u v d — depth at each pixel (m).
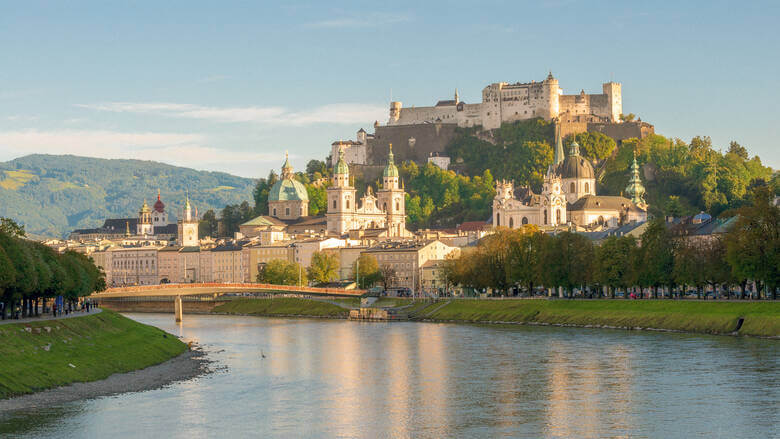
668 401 184.75
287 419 175.12
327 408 184.88
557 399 190.12
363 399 194.00
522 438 160.50
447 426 169.12
